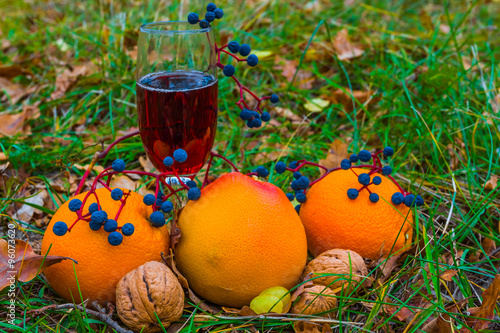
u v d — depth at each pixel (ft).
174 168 1.80
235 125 2.63
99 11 4.13
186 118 1.74
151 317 1.61
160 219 1.69
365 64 3.22
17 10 4.44
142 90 1.76
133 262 1.67
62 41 3.45
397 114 2.56
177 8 3.77
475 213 2.09
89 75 3.06
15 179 2.21
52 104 2.80
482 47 3.39
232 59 3.18
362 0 4.28
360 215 1.80
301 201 1.89
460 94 2.59
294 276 1.74
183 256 1.72
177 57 1.77
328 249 1.85
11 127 2.60
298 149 2.53
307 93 2.93
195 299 1.73
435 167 2.44
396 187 1.91
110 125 2.71
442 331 1.69
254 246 1.66
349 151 2.53
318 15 4.04
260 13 3.90
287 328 1.73
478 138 2.52
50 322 1.74
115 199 1.65
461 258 1.92
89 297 1.69
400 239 1.84
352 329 1.73
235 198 1.69
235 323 1.71
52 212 2.07
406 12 4.26
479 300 1.83
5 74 3.11
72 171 2.44
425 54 3.35
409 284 1.85
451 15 4.04
